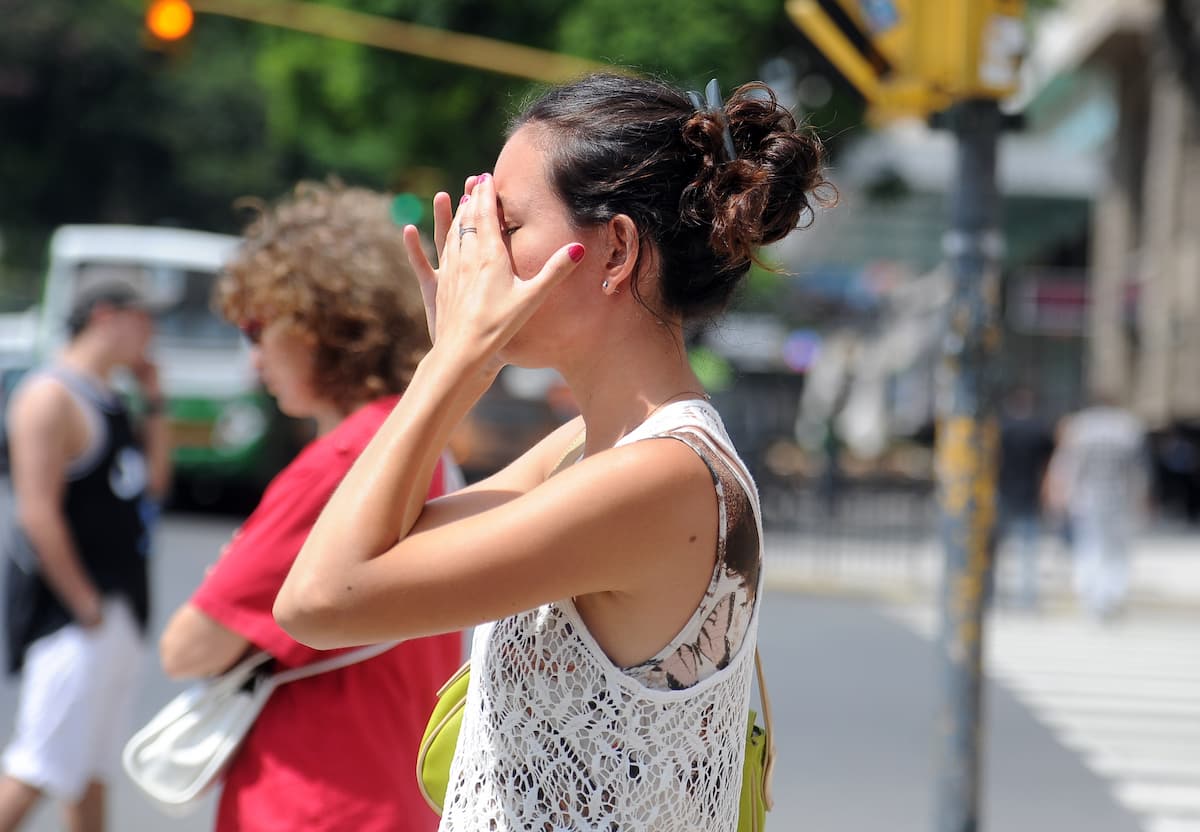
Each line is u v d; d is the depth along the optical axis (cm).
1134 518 3681
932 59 1292
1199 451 6688
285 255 776
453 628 457
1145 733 2398
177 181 8881
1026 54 1295
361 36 3806
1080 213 8950
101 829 1195
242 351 4625
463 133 5088
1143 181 7456
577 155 484
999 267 1310
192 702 729
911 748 2166
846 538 4966
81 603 1167
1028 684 2808
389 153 5650
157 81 8569
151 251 4622
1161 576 4534
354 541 460
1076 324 7775
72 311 1227
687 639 465
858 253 9525
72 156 8725
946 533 1299
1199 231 6412
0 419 5241
